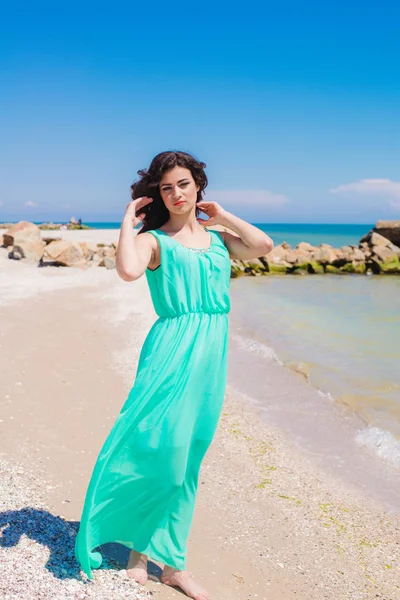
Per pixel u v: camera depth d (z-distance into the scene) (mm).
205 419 3197
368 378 9086
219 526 4367
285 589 3660
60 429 5746
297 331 12734
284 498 5035
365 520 4836
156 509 3209
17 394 6656
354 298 18656
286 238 85438
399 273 27297
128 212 3227
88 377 7727
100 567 3381
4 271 18438
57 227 57938
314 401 7918
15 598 2922
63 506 4141
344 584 3832
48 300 13586
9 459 4828
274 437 6535
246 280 24484
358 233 126250
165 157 3242
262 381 8781
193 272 3176
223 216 3502
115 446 3098
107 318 11992
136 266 3023
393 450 6344
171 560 3303
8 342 9195
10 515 3807
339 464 5945
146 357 3232
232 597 3455
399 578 4012
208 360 3164
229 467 5547
